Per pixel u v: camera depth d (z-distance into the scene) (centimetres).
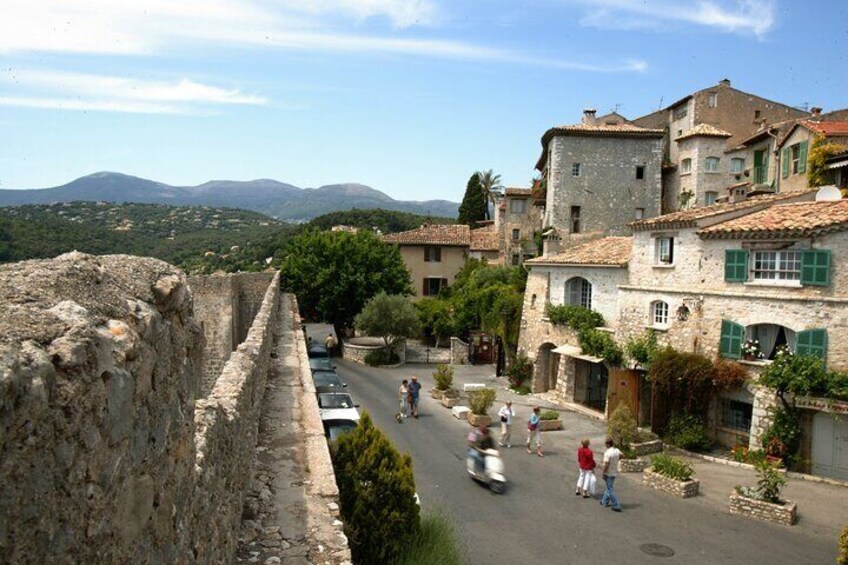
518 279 4212
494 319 4006
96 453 291
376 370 4116
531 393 3359
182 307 442
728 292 2225
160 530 385
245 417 887
